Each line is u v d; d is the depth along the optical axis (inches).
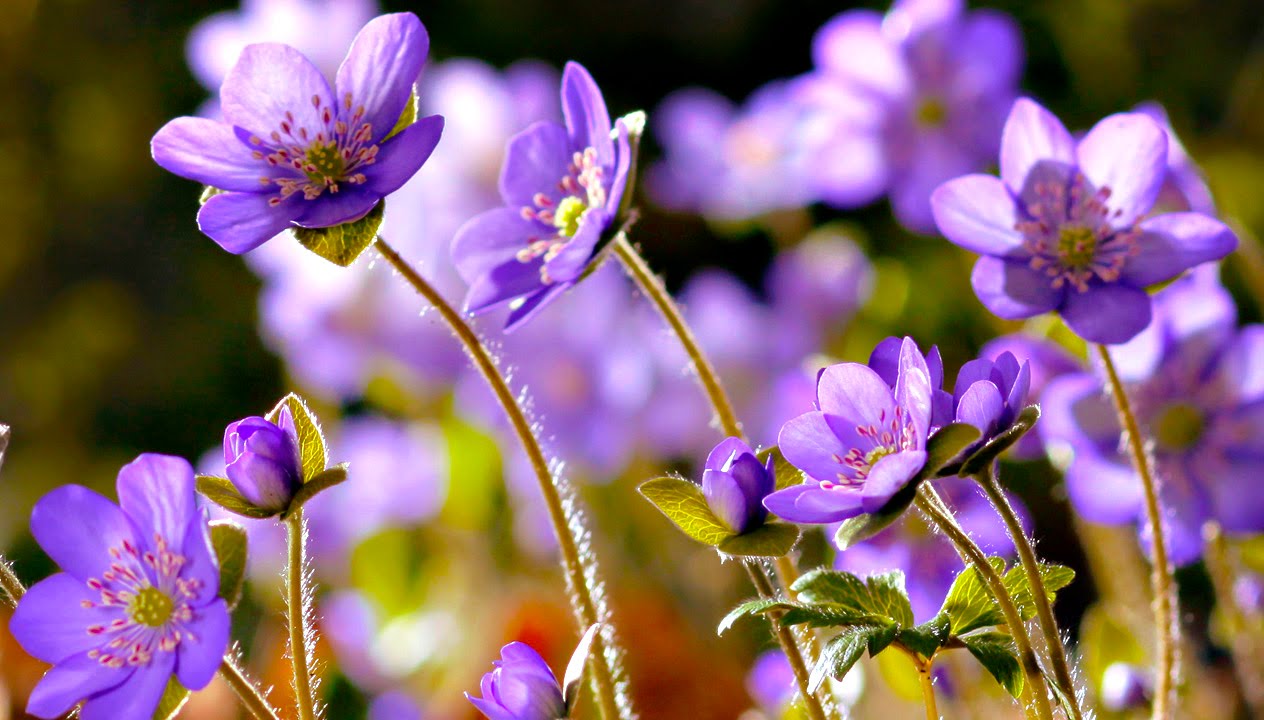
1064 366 18.3
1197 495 18.1
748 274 38.3
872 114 23.0
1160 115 18.5
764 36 46.5
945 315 27.3
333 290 23.5
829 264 25.5
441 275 23.3
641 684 19.5
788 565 16.6
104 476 44.1
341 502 23.7
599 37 46.9
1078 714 15.2
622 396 23.1
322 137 15.9
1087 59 39.7
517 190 16.8
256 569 21.4
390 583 23.4
